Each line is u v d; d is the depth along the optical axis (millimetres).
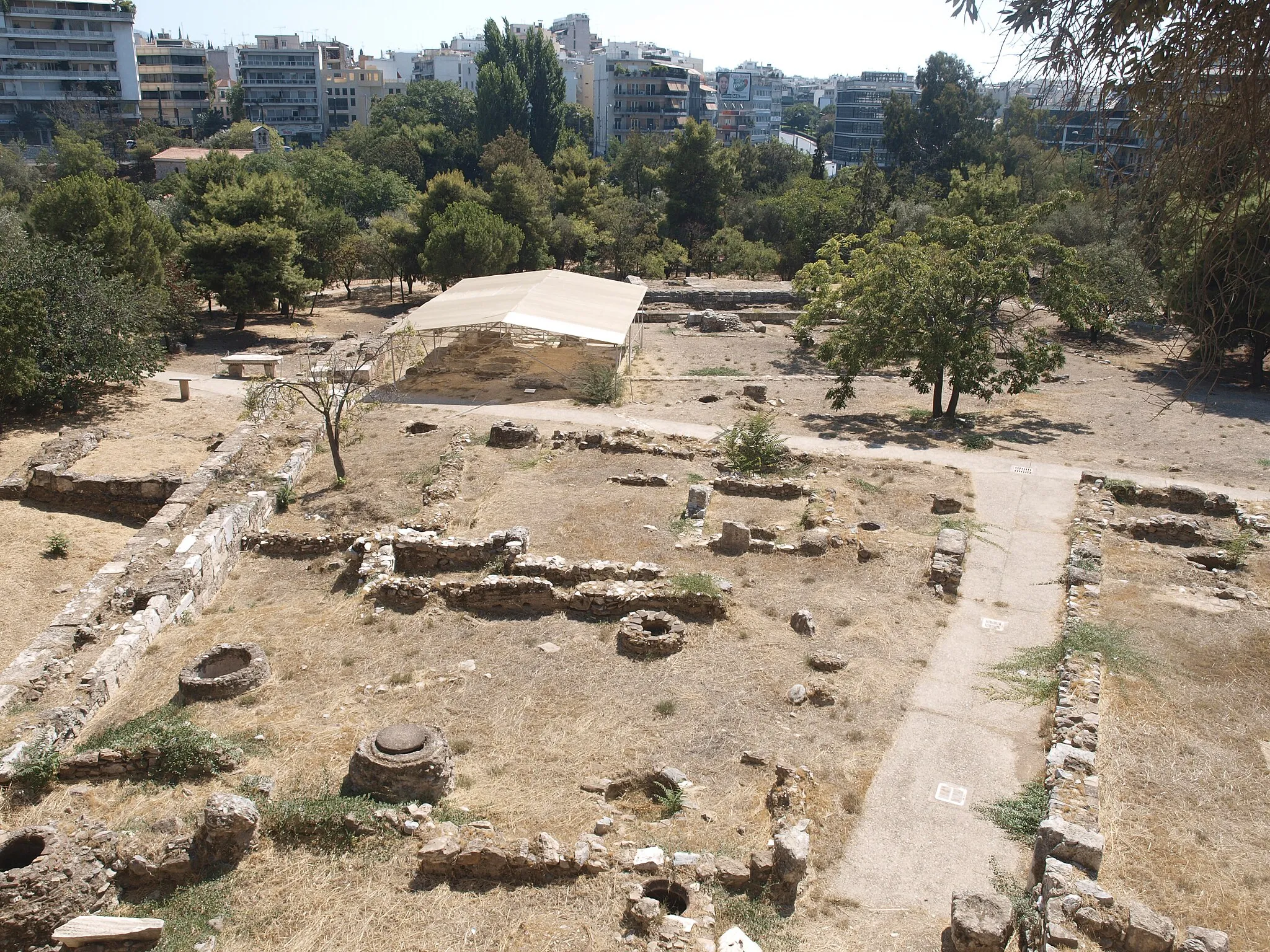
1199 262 7449
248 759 13219
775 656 16188
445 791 12398
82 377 37531
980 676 15500
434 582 18281
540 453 27719
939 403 32094
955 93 85938
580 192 81438
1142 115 7430
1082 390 37125
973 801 12406
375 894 10664
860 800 12352
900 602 18172
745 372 39469
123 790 12680
